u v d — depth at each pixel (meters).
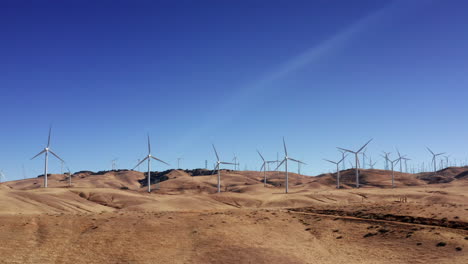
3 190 137.38
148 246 57.66
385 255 56.97
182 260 52.62
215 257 53.81
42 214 76.38
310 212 91.00
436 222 70.69
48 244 56.16
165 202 152.88
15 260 49.53
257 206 159.62
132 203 162.25
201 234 63.69
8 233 59.53
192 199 160.62
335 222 76.81
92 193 176.50
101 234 61.72
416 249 58.06
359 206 96.00
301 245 62.44
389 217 77.44
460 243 57.88
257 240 62.62
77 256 52.56
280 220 78.19
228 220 73.94
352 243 63.91
